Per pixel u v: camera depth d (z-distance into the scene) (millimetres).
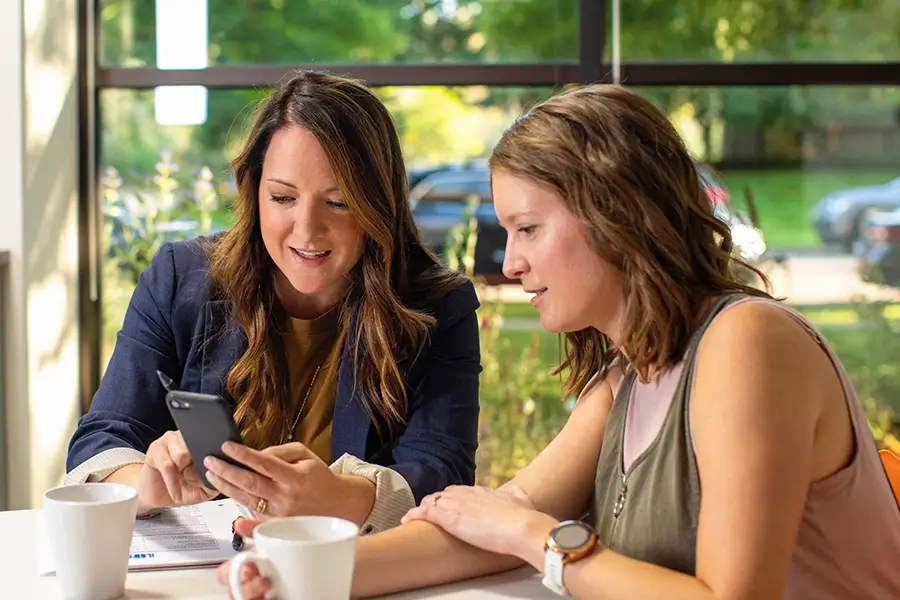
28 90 3262
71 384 3576
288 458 1440
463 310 1880
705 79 3787
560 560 1194
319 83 1743
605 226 1213
